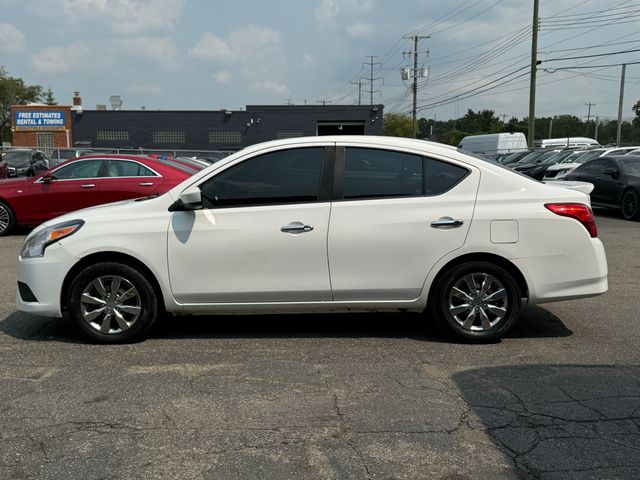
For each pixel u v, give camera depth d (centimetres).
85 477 316
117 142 4712
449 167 519
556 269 513
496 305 521
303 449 345
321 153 519
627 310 641
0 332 564
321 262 509
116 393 422
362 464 329
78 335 553
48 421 380
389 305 521
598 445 349
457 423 377
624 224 1348
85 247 509
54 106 4634
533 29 3441
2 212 1136
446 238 507
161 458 335
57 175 1132
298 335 553
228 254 509
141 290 518
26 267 521
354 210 509
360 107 4812
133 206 523
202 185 519
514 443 352
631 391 426
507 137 3803
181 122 4734
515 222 507
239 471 322
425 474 319
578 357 495
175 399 412
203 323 591
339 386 434
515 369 467
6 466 327
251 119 4772
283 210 509
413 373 459
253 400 411
